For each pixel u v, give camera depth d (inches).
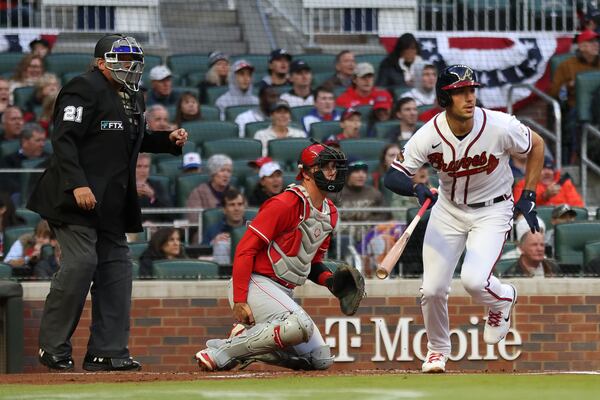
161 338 1222.9
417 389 698.2
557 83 1798.7
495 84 1843.0
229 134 1598.2
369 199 1400.1
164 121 1542.8
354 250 1290.6
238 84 1723.7
